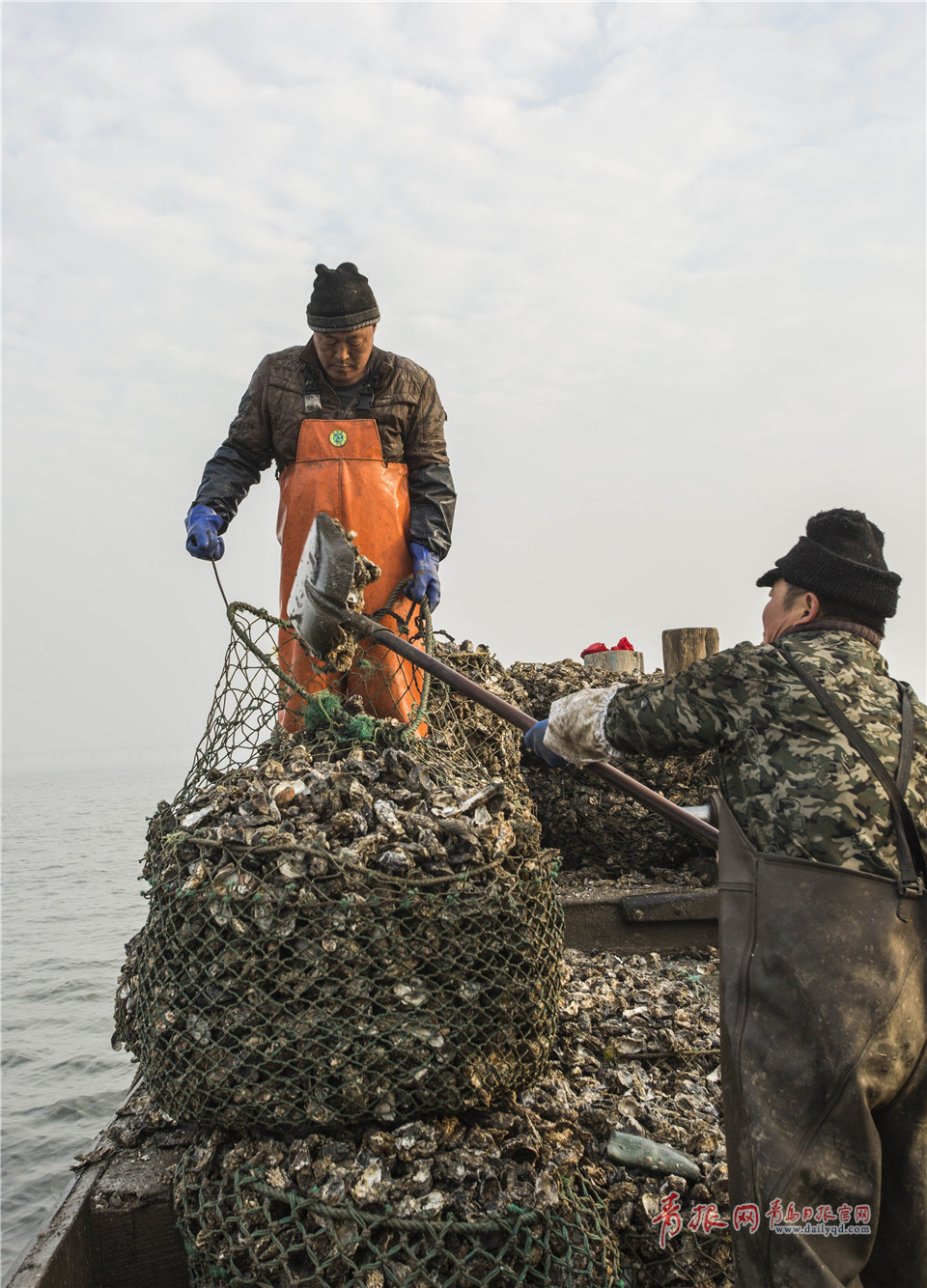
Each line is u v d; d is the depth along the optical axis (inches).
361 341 149.7
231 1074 92.0
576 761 100.4
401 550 156.8
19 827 2571.4
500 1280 88.2
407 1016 92.7
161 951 98.7
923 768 84.0
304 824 98.7
